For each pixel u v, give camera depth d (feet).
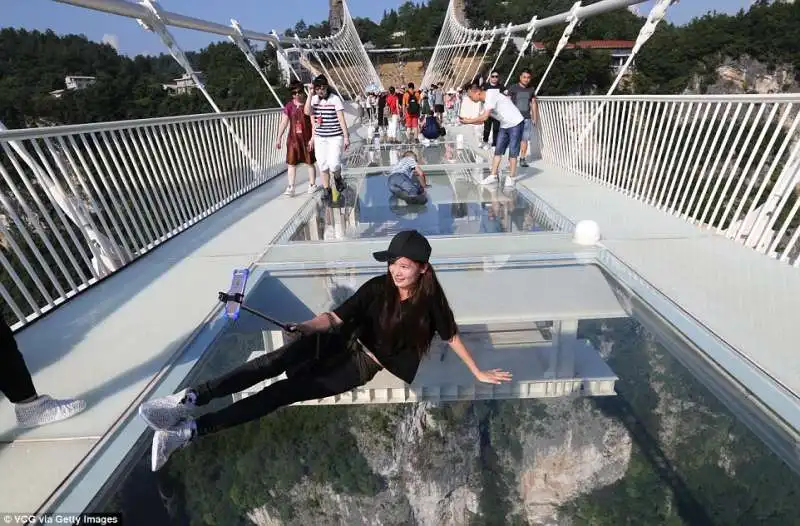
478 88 19.90
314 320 6.57
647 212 15.92
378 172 23.80
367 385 7.62
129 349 8.37
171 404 6.00
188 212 15.93
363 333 6.72
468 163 25.34
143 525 5.01
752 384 6.81
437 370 8.03
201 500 5.39
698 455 5.83
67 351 8.38
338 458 6.17
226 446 6.19
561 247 12.47
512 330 9.01
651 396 6.95
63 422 6.56
